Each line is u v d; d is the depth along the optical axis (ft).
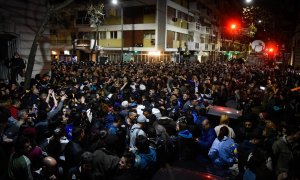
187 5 148.77
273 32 74.33
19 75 42.37
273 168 16.79
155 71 56.59
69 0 36.40
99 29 133.69
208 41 185.16
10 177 13.65
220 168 16.47
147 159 15.10
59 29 145.07
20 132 16.90
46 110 23.17
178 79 44.73
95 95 30.53
